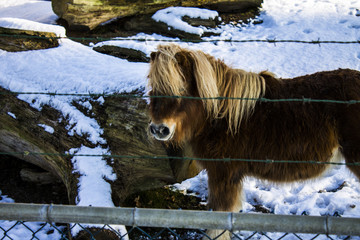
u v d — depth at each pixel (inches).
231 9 387.2
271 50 312.0
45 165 204.8
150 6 356.8
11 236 166.6
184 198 191.3
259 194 187.2
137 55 271.6
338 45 313.4
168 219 88.1
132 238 165.0
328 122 135.0
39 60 223.3
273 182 151.1
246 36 343.6
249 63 288.0
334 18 367.2
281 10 394.6
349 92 133.3
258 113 140.3
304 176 144.1
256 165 145.9
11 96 202.1
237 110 138.8
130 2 347.6
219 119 143.2
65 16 342.0
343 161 154.2
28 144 200.1
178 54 130.8
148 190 195.2
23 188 204.4
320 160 139.4
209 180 153.0
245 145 142.2
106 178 173.8
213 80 136.3
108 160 179.3
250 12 390.0
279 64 286.4
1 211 91.1
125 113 183.5
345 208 169.0
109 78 200.5
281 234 158.6
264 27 365.1
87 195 161.9
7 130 204.2
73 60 222.8
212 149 145.2
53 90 201.6
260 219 86.2
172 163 187.3
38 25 242.7
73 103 195.0
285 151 139.5
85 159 178.4
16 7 439.8
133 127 180.9
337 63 282.5
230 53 307.3
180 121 134.3
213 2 378.0
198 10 358.0
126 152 181.9
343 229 84.0
